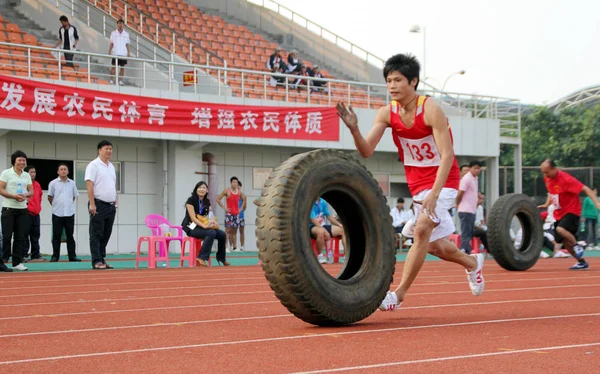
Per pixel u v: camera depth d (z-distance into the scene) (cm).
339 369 350
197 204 1302
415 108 525
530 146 4231
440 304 641
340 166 504
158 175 1822
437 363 363
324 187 494
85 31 1916
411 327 495
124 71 1864
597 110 4153
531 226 1154
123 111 1664
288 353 396
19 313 595
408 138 538
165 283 905
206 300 695
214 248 1892
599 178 2378
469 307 617
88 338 457
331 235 1410
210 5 2450
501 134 2427
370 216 518
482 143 2192
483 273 1078
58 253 1392
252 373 343
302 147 1984
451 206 555
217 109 1786
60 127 1586
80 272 1123
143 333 477
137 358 385
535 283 879
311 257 481
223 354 395
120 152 1778
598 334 460
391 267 526
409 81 523
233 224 1805
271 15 2545
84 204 1731
